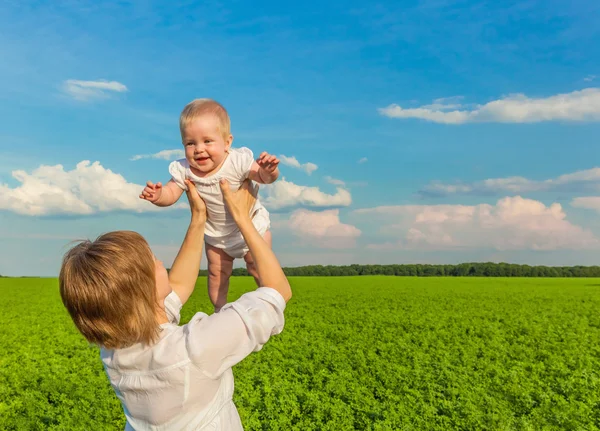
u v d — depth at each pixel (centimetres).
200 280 3600
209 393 222
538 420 869
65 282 212
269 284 240
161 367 214
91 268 208
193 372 214
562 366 1271
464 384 1082
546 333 1892
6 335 1834
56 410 923
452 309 2728
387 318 2262
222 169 339
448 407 920
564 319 2352
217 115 335
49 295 3719
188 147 337
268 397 948
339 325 2011
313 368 1207
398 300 3234
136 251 216
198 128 329
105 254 210
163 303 242
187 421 220
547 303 3131
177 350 215
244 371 1159
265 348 1434
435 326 2022
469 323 2142
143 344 219
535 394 1021
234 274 6625
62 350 1509
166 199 346
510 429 824
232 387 240
